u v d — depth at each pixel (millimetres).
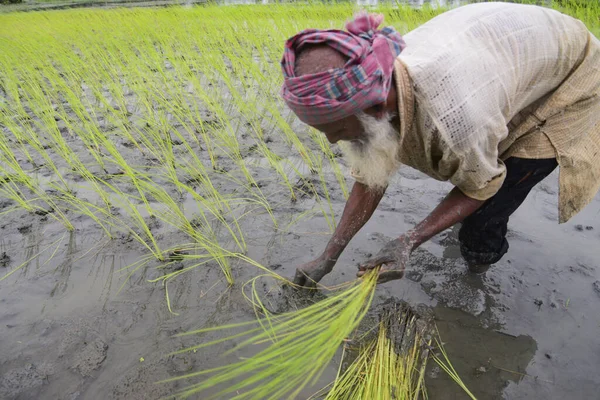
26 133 4316
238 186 3303
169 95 4949
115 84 5195
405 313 1984
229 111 4594
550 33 1601
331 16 6660
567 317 2148
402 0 7957
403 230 2760
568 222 2809
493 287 2320
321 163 3469
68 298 2305
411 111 1410
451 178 1663
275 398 1767
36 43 7520
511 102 1549
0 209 3086
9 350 1999
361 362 1833
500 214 2012
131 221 2920
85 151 3896
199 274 2453
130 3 13805
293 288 2285
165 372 1891
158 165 3607
